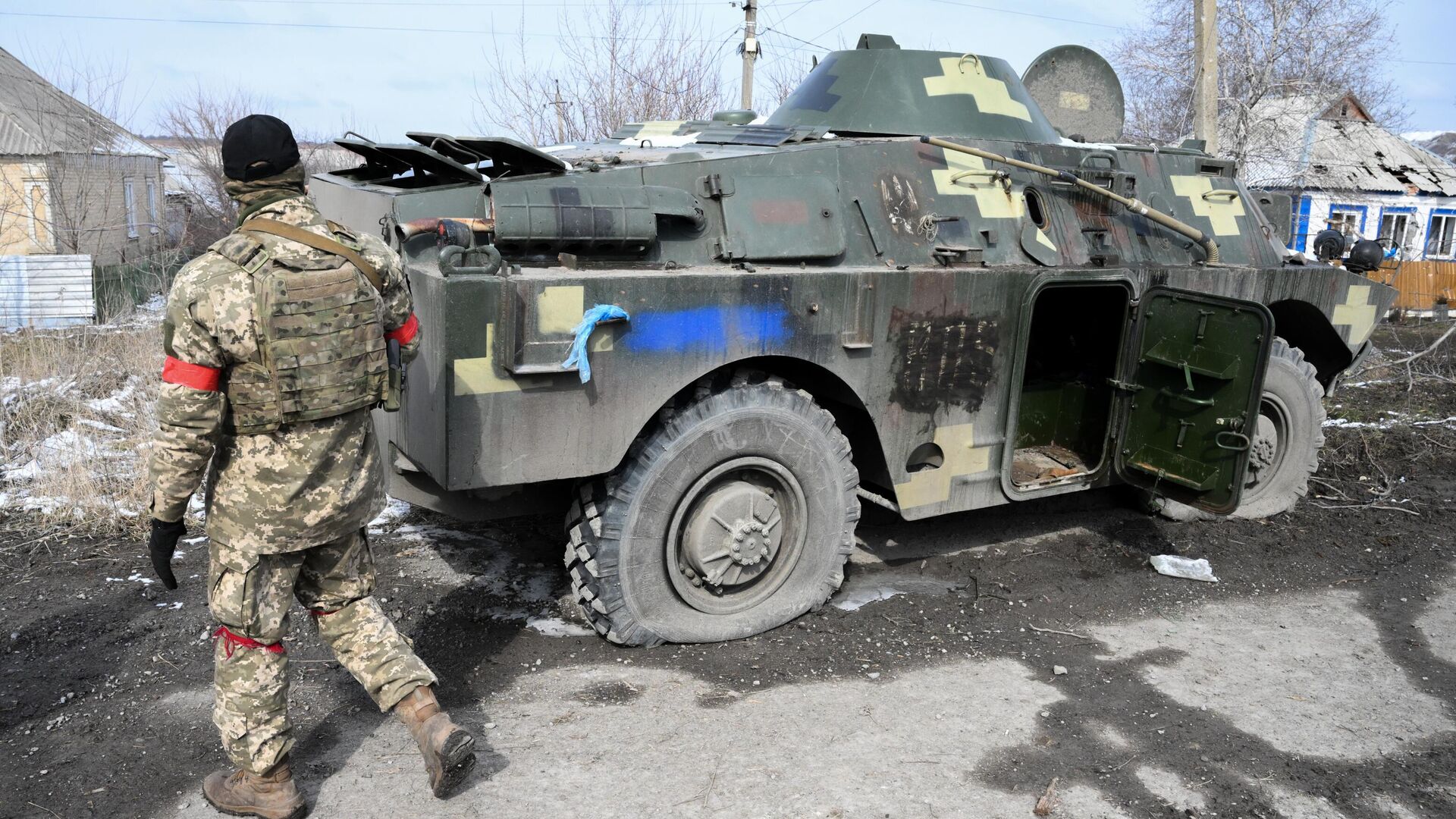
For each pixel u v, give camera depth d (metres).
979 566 4.84
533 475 3.37
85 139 17.00
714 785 2.91
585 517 3.68
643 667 3.67
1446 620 4.39
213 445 2.44
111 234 17.83
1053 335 5.64
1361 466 6.85
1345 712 3.54
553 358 3.29
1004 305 4.31
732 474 3.88
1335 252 6.20
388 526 5.04
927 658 3.82
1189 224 5.29
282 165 2.50
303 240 2.48
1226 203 5.56
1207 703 3.56
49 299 13.04
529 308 3.23
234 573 2.51
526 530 5.06
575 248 3.54
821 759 3.07
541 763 3.00
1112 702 3.52
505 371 3.24
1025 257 4.52
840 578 4.22
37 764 2.96
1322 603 4.55
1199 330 4.52
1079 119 6.67
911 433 4.19
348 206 4.11
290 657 3.64
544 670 3.62
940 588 4.57
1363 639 4.18
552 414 3.35
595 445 3.46
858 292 3.89
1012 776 3.03
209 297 2.33
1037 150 4.79
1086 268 4.64
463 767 2.65
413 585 4.32
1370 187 23.91
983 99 4.96
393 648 2.71
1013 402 4.45
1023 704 3.48
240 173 2.48
